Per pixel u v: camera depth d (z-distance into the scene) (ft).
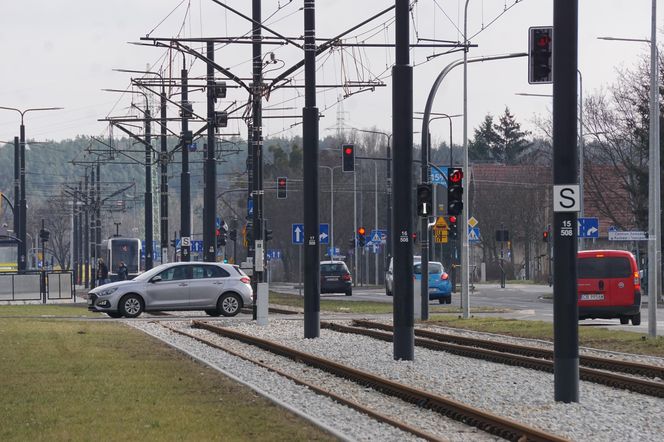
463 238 188.03
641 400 81.10
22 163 377.50
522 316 198.70
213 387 86.07
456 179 171.73
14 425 65.67
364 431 65.92
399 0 109.40
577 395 79.56
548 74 89.56
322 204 617.62
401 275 112.37
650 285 137.28
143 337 142.10
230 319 190.49
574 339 79.41
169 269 197.77
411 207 111.65
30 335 144.15
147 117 300.40
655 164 141.69
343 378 98.78
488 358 114.93
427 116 180.24
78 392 82.58
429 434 63.62
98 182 449.06
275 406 75.20
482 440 63.98
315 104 142.41
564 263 78.95
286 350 121.80
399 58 109.40
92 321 182.70
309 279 144.87
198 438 61.31
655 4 150.71
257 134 177.47
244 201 622.95
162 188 294.66
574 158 78.64
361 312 213.46
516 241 570.05
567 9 78.54
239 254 645.10
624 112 328.70
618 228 341.82
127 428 64.75
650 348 122.93
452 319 184.96
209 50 232.12
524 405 78.43
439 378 97.14
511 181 558.97
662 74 312.91
